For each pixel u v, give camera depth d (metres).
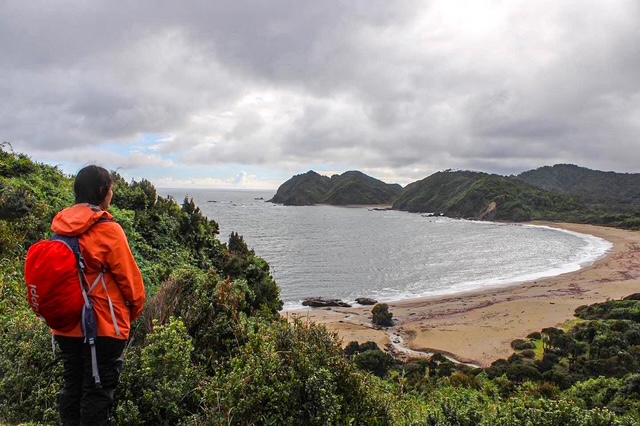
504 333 25.86
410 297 40.09
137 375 3.37
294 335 4.00
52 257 2.32
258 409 3.23
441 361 19.02
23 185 8.95
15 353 3.73
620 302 28.58
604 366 16.45
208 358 4.09
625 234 100.06
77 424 2.70
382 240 85.69
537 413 4.26
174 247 9.32
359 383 3.83
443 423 4.46
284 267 53.81
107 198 2.71
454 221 144.88
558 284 43.56
